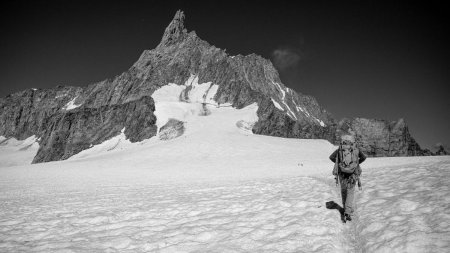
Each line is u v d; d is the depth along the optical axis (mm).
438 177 11164
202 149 81938
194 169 51031
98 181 34156
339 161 8953
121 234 8828
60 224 10477
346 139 8898
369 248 6766
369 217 8461
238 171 41906
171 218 10484
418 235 6562
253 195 13758
